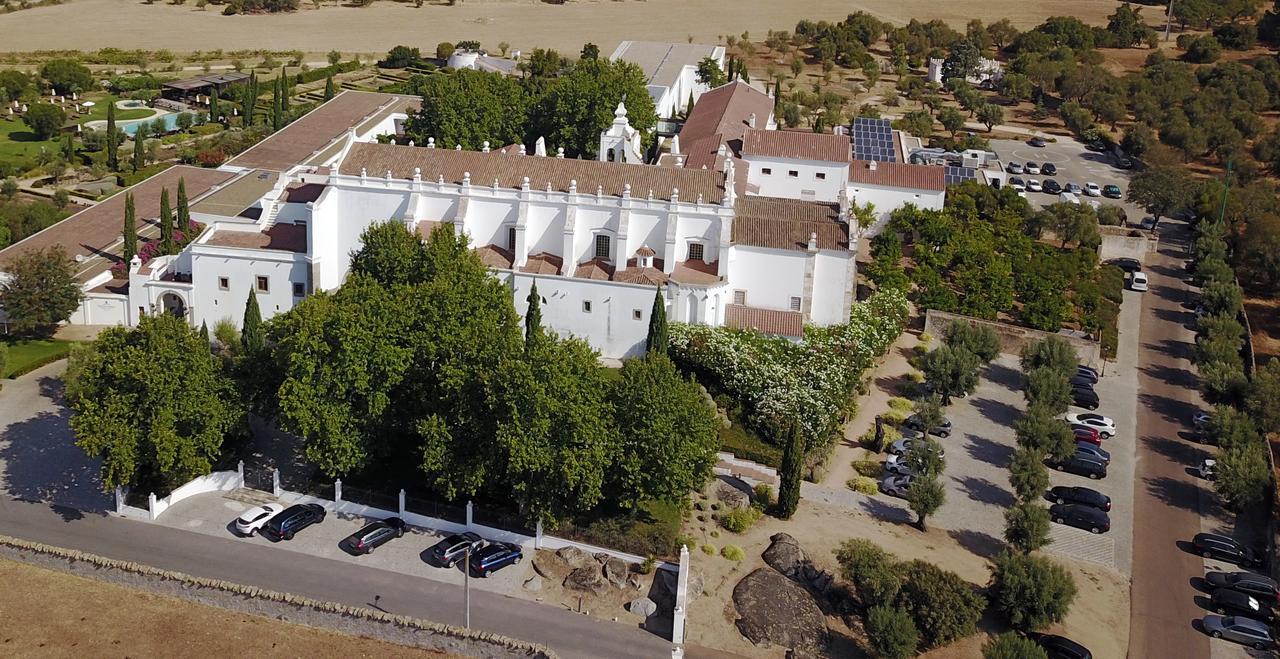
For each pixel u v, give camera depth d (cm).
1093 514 11000
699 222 12975
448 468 9606
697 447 9675
